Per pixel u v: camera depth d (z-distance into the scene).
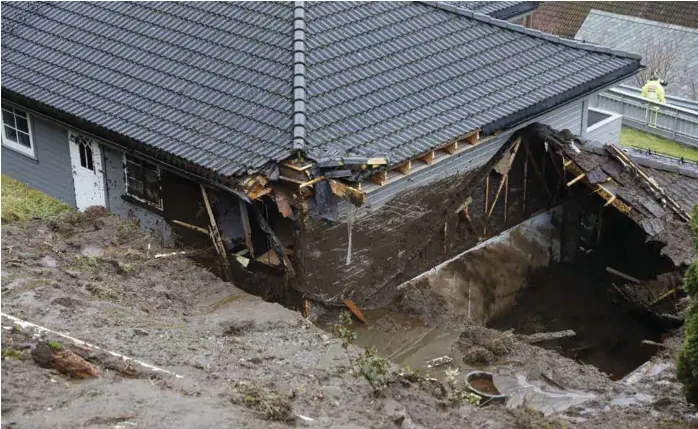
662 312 17.45
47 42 19.08
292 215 14.98
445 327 16.08
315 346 13.21
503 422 11.55
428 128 15.84
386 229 16.36
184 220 16.98
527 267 19.67
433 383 12.42
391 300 16.81
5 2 20.56
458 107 16.67
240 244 16.34
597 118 23.61
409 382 12.16
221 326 13.53
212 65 16.94
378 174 14.78
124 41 18.36
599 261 20.33
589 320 18.20
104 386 10.35
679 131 29.17
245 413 10.22
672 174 18.61
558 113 19.59
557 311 18.56
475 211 18.23
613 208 20.06
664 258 19.39
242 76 16.44
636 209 17.22
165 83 16.88
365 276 16.33
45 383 10.12
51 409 9.60
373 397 11.35
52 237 15.92
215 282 15.44
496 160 17.91
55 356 10.41
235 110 15.70
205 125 15.55
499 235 19.02
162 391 10.49
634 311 18.11
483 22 19.38
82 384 10.32
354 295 16.25
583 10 39.06
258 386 11.06
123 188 18.06
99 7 19.66
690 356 11.54
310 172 14.34
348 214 15.54
